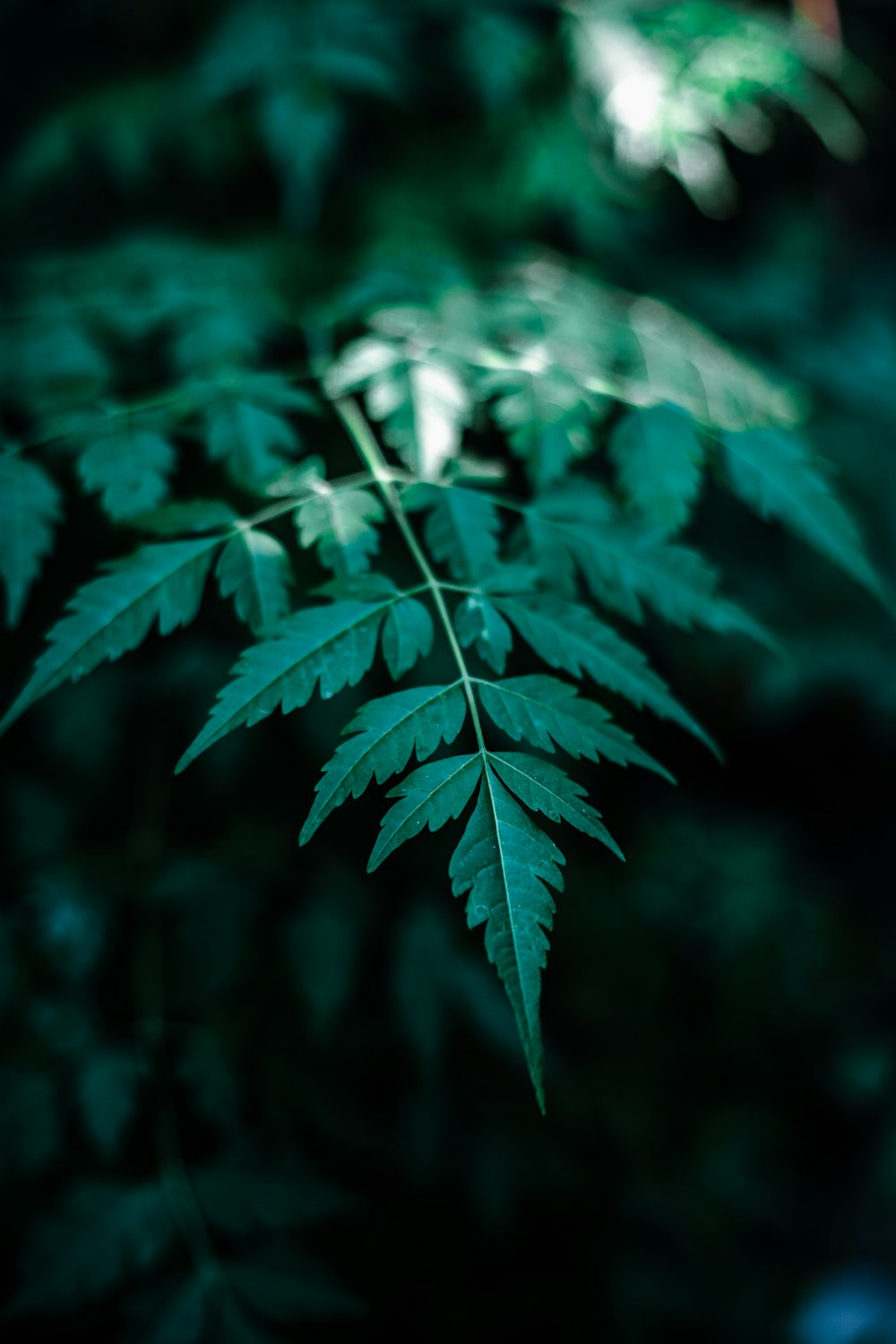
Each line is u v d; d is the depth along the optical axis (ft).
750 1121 10.58
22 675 6.63
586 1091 9.12
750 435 5.10
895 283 10.05
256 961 7.02
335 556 4.00
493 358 4.95
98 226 8.07
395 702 3.40
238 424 4.69
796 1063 11.25
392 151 8.13
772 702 9.65
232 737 7.20
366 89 7.80
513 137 7.66
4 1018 6.35
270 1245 6.04
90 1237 5.76
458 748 6.41
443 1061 8.21
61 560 6.47
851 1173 11.06
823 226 9.87
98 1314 6.10
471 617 3.80
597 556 4.31
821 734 12.88
